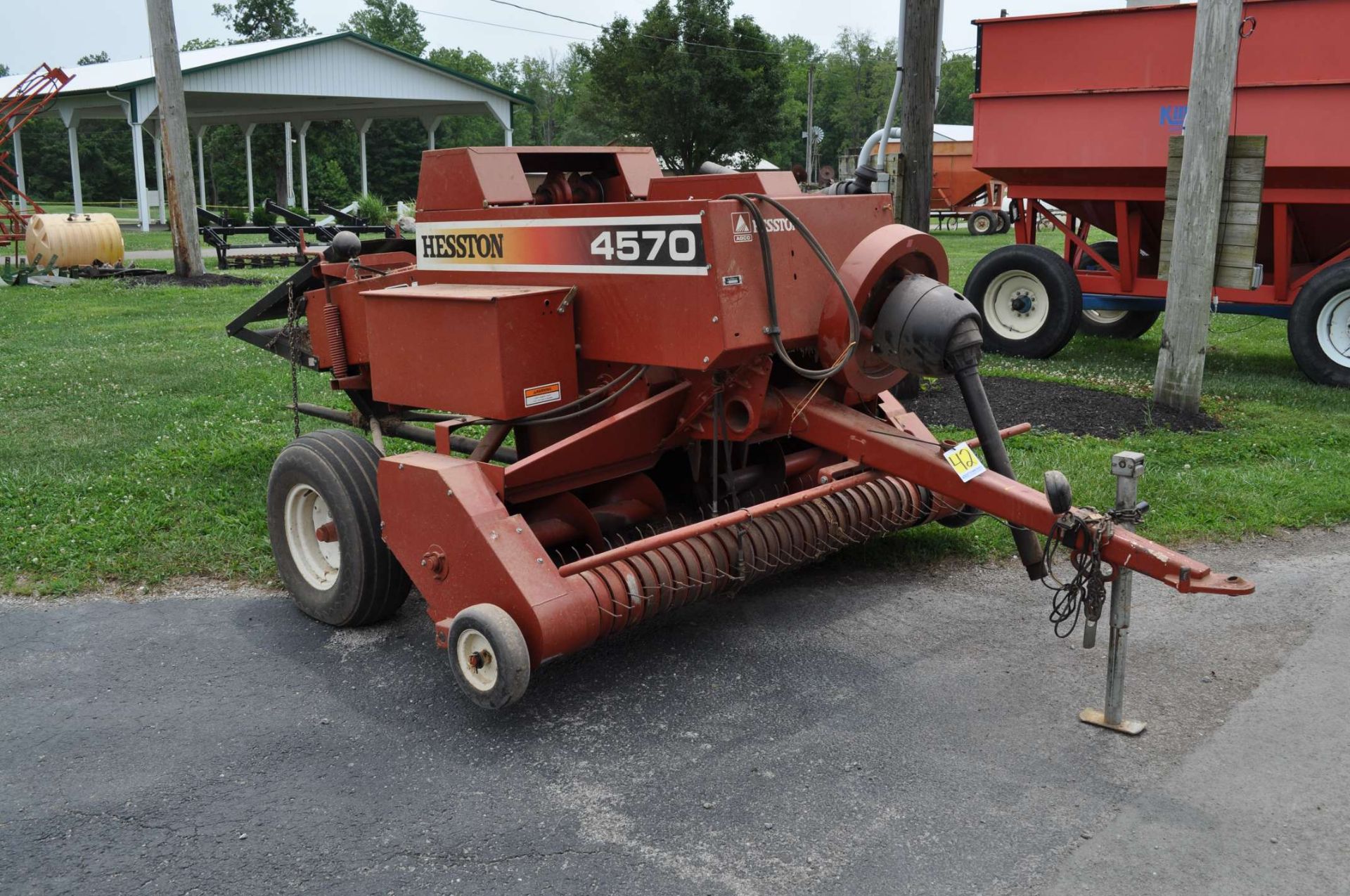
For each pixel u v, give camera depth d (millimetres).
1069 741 4055
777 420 4871
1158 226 11688
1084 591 4105
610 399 4871
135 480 7277
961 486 4332
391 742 4152
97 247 21891
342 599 5094
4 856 3459
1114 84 10711
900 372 5023
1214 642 4918
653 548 4387
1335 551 6047
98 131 84125
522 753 4051
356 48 36750
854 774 3852
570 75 103125
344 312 5977
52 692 4605
